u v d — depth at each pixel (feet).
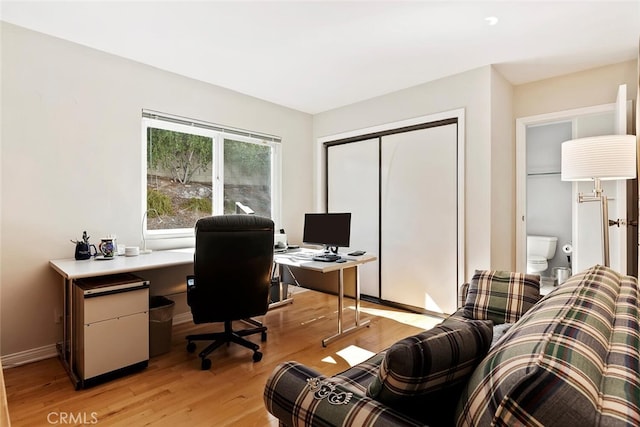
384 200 12.68
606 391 2.02
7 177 7.69
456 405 2.91
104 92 9.11
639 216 7.52
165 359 8.05
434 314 11.29
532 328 2.74
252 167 13.08
